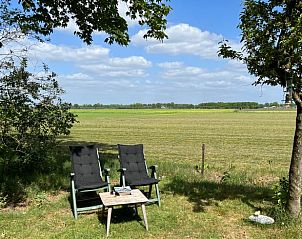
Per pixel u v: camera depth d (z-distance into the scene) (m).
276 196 3.70
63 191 4.78
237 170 6.64
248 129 20.06
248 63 3.35
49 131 5.03
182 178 5.54
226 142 13.08
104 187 4.02
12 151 4.71
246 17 3.21
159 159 8.31
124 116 40.53
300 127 3.28
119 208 4.02
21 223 3.52
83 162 4.36
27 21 4.32
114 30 4.76
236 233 3.21
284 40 2.90
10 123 4.21
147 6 4.16
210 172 6.26
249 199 4.31
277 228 3.27
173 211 3.91
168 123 26.27
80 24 5.17
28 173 5.36
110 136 15.41
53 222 3.57
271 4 3.14
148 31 4.45
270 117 37.47
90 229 3.35
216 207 4.02
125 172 4.41
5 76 4.30
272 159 8.63
